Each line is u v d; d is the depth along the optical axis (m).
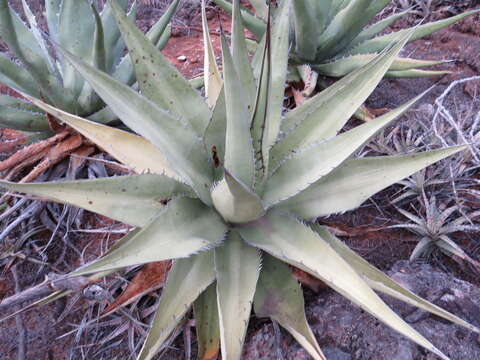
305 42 1.22
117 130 0.75
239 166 0.67
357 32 1.26
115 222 1.07
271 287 0.73
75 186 0.67
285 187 0.73
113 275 0.91
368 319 0.75
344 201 0.73
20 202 1.01
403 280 0.83
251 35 1.76
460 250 0.86
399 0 1.75
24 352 0.88
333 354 0.72
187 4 1.92
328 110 0.77
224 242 0.72
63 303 0.95
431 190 1.02
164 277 0.81
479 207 1.00
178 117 0.80
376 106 1.34
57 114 0.71
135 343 0.86
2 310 0.96
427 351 0.70
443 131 1.14
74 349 0.87
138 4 1.94
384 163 0.74
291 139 0.78
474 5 1.67
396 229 0.99
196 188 0.71
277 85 0.80
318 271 0.61
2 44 1.67
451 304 0.77
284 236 0.69
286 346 0.75
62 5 1.08
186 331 0.82
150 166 0.75
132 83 1.21
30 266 1.03
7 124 1.04
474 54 1.50
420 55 1.56
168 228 0.64
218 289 0.64
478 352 0.70
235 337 0.61
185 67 1.60
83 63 0.65
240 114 0.61
